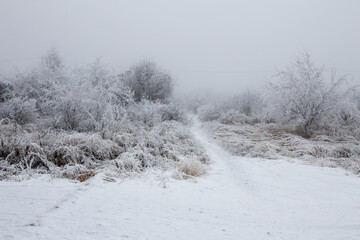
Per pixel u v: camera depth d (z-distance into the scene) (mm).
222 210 4617
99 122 10797
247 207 4926
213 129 16953
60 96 11055
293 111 15688
